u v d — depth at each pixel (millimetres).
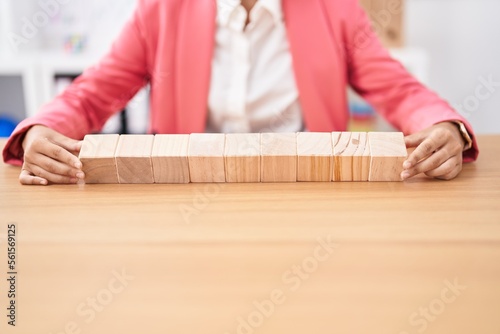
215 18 1007
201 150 681
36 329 388
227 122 1072
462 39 2389
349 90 2107
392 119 980
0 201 625
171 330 385
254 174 686
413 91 946
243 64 1037
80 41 2287
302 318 395
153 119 1066
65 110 890
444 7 2350
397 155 675
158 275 446
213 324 388
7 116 2395
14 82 2357
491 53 2395
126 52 1027
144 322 392
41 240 510
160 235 518
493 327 385
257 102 1052
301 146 686
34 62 2111
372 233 518
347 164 680
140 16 1018
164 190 660
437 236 511
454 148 702
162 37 1005
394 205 596
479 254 474
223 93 1043
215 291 424
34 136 758
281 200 613
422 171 689
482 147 873
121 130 2100
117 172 686
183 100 1022
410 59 2055
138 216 568
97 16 2287
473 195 631
